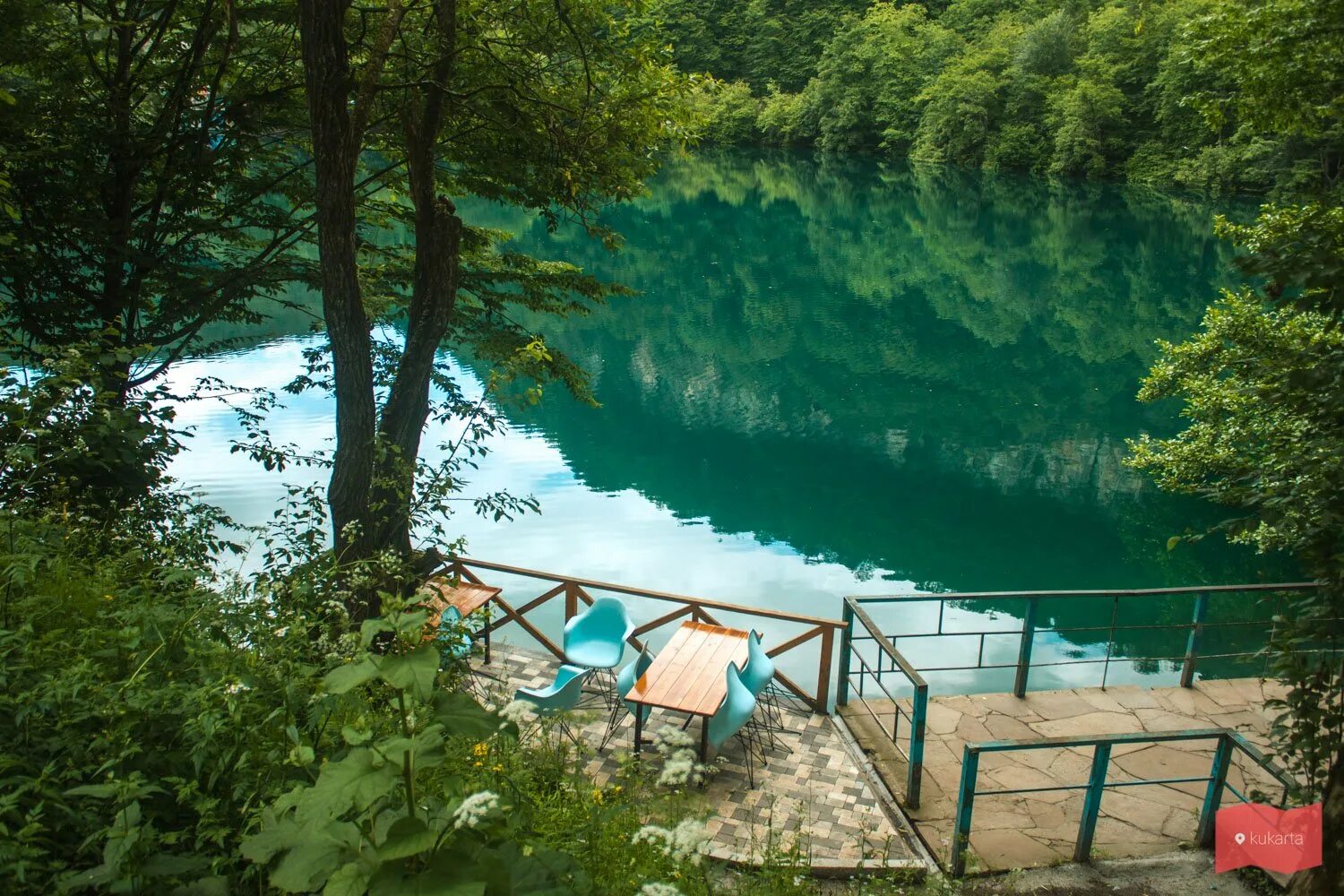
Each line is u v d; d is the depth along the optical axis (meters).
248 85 9.10
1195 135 46.00
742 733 7.09
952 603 13.56
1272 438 5.11
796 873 4.21
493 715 2.11
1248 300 12.26
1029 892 5.07
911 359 28.20
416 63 8.31
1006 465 20.31
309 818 1.89
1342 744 4.35
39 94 8.32
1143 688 7.39
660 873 3.30
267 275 9.30
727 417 23.42
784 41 72.44
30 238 8.03
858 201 54.47
